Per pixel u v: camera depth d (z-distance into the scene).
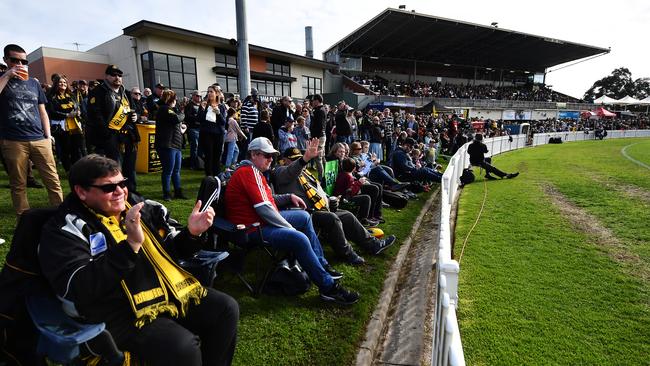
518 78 54.09
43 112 3.88
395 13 29.38
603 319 3.15
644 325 3.06
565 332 2.96
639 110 60.44
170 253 2.03
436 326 2.31
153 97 8.63
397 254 4.56
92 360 1.63
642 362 2.61
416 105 33.62
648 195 8.10
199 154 8.20
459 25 32.75
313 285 3.47
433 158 11.26
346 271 3.86
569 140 31.59
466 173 10.26
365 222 5.32
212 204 3.13
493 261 4.42
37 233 1.63
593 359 2.63
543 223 6.03
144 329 1.71
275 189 4.30
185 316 1.95
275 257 3.28
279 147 7.84
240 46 8.84
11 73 3.48
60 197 4.03
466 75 49.47
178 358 1.67
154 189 6.11
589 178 10.67
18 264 1.58
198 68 19.66
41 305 1.62
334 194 5.41
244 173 3.23
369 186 5.69
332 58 38.94
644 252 4.68
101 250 1.70
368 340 2.79
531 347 2.77
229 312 1.99
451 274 2.36
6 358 1.63
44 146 3.83
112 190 1.71
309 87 26.58
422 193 8.49
